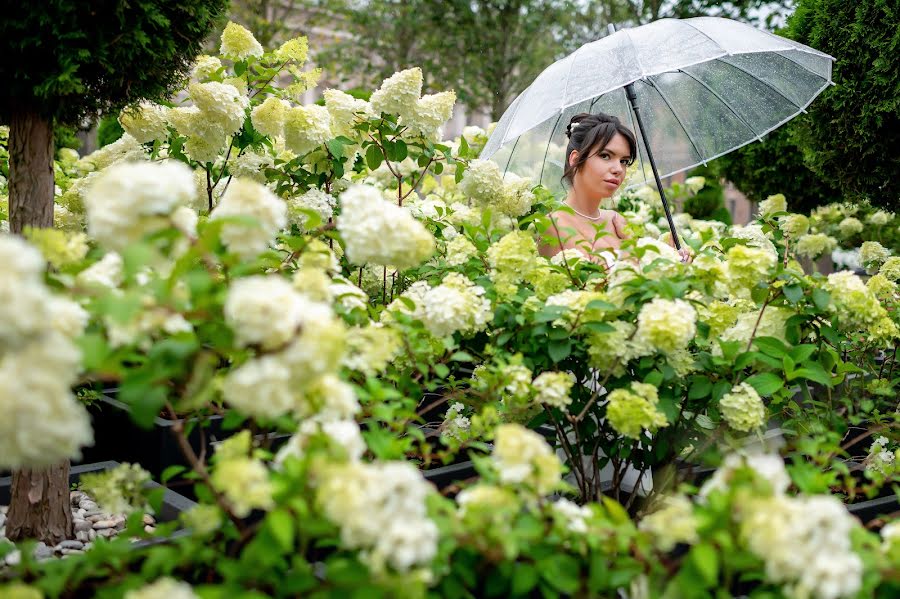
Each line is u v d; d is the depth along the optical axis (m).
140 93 2.60
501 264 2.61
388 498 1.33
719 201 8.48
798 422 2.76
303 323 1.37
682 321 2.08
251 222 1.44
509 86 11.60
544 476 1.54
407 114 3.24
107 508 1.81
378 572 1.36
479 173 3.43
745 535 1.41
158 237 1.46
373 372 1.96
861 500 2.93
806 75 4.27
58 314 1.39
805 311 2.61
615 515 1.58
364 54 11.88
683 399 2.66
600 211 4.06
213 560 1.73
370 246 1.83
